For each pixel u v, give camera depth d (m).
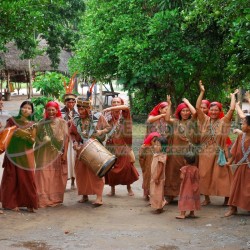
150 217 7.14
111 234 6.18
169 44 11.78
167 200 8.12
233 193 7.00
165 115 7.81
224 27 10.37
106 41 13.96
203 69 13.09
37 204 7.30
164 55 11.69
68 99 8.55
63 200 8.21
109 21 14.14
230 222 6.76
